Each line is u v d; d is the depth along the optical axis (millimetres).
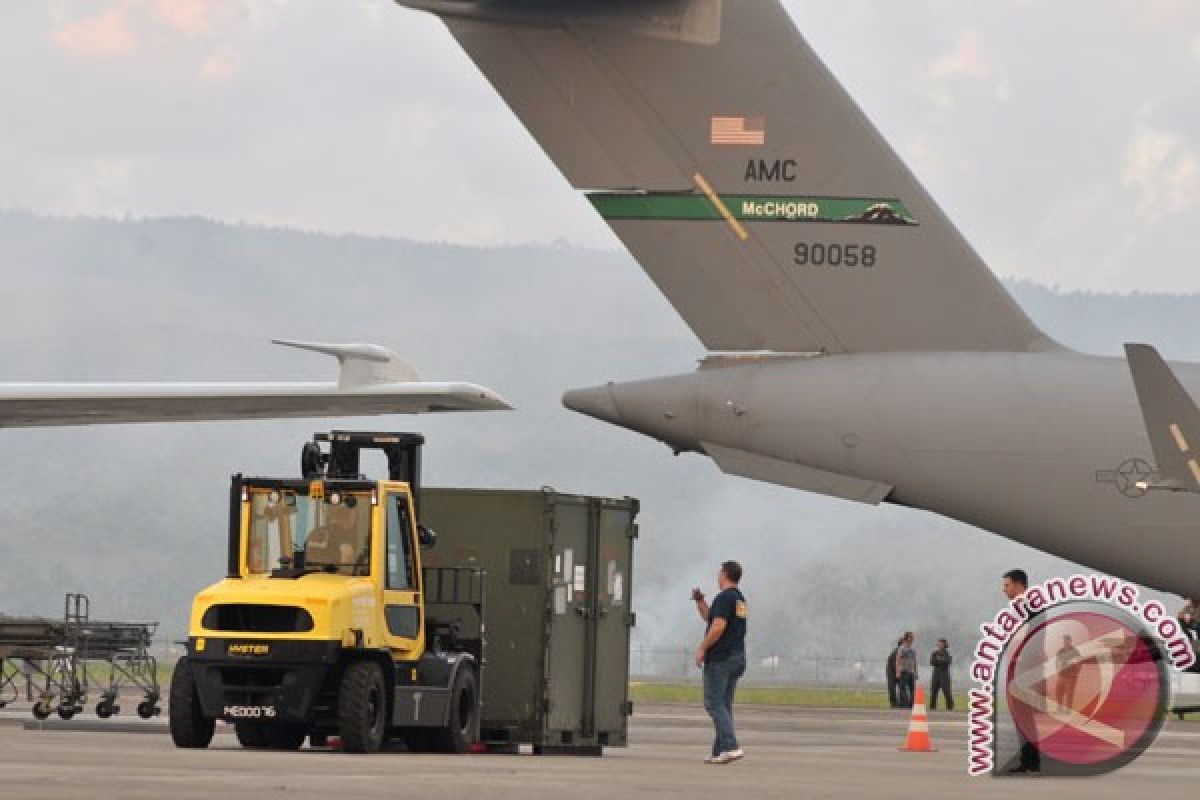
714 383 50250
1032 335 50250
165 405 75250
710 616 52438
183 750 51562
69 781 35688
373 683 52562
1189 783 44844
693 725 93312
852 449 49250
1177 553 47938
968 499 48875
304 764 44531
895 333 50312
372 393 72312
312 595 52312
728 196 50500
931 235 50250
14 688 91500
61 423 80125
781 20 50438
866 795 38219
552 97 50531
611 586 64875
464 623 59344
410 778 39938
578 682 63188
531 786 38469
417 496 57781
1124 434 48312
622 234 50875
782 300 50500
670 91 50344
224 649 52500
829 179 50438
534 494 61188
